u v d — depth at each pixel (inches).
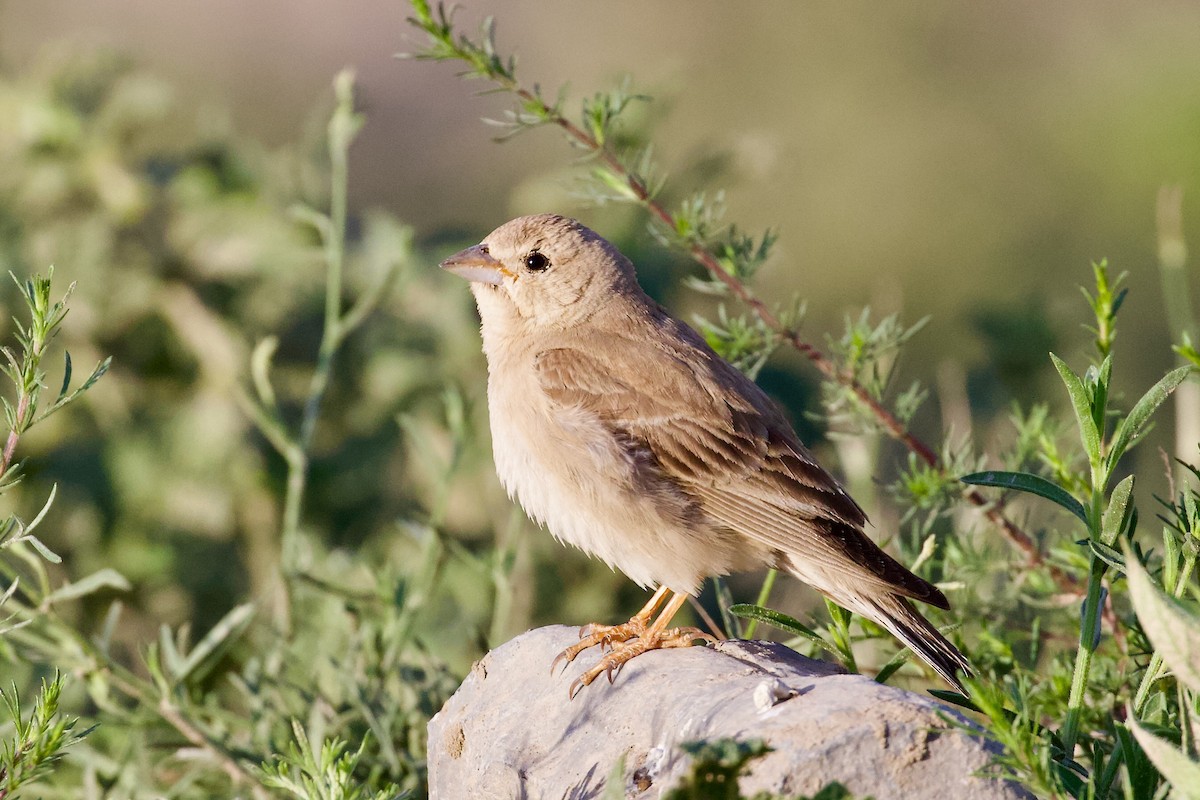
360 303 561.9
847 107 1021.8
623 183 440.8
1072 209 962.7
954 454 455.5
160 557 519.5
